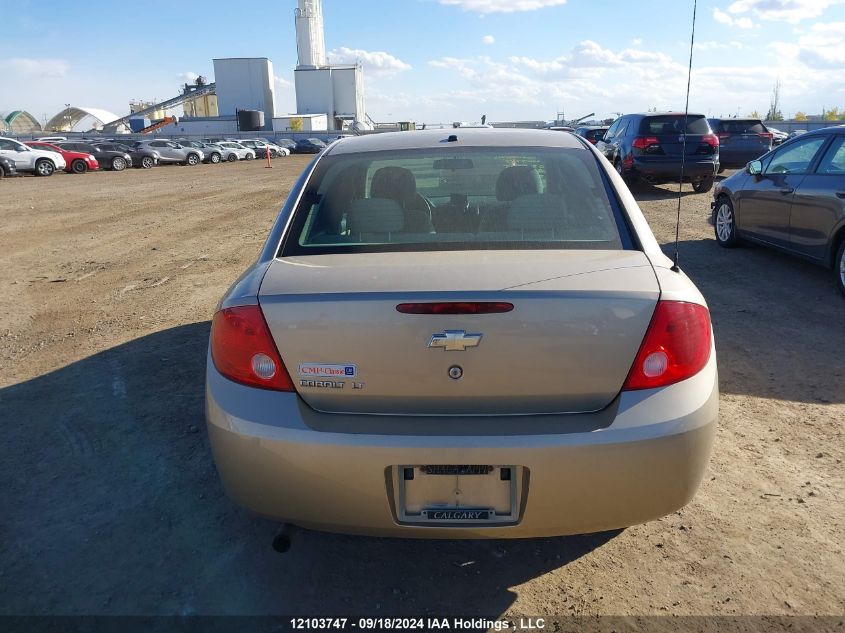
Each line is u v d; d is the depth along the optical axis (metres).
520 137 3.20
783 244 6.88
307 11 87.69
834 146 6.26
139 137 68.94
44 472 3.26
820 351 4.72
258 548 2.69
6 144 26.44
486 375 2.03
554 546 2.67
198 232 11.05
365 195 2.81
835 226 5.98
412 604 2.37
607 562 2.56
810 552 2.58
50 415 3.88
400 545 2.71
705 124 13.95
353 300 2.05
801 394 4.03
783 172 6.93
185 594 2.43
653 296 2.06
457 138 3.18
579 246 2.43
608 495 2.04
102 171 31.67
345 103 90.56
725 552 2.59
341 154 3.10
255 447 2.09
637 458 2.01
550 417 2.05
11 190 19.98
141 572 2.55
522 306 2.00
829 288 6.34
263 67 86.00
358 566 2.58
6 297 6.83
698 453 2.09
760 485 3.05
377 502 2.06
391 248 2.47
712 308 5.75
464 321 2.01
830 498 2.93
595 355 2.03
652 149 13.73
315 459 2.04
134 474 3.23
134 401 4.04
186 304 6.31
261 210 14.12
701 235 9.20
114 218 13.06
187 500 3.01
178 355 4.83
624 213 2.58
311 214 2.68
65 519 2.89
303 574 2.54
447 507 2.08
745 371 4.39
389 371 2.05
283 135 73.88
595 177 2.80
